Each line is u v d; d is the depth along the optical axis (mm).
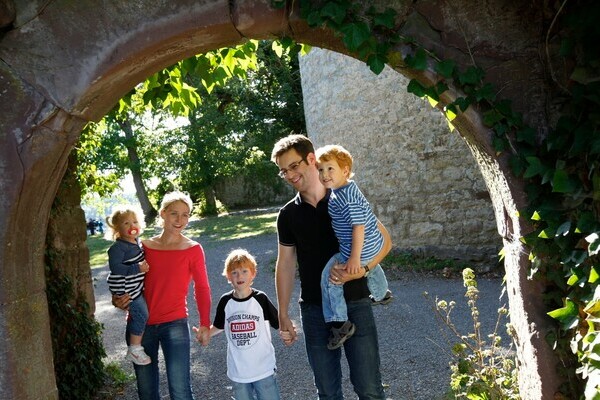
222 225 20375
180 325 3492
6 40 2336
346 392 4562
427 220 9477
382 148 9953
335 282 2766
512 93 2396
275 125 21234
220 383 5078
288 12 2393
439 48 2414
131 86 2643
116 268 3404
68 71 2348
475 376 3441
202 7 2355
